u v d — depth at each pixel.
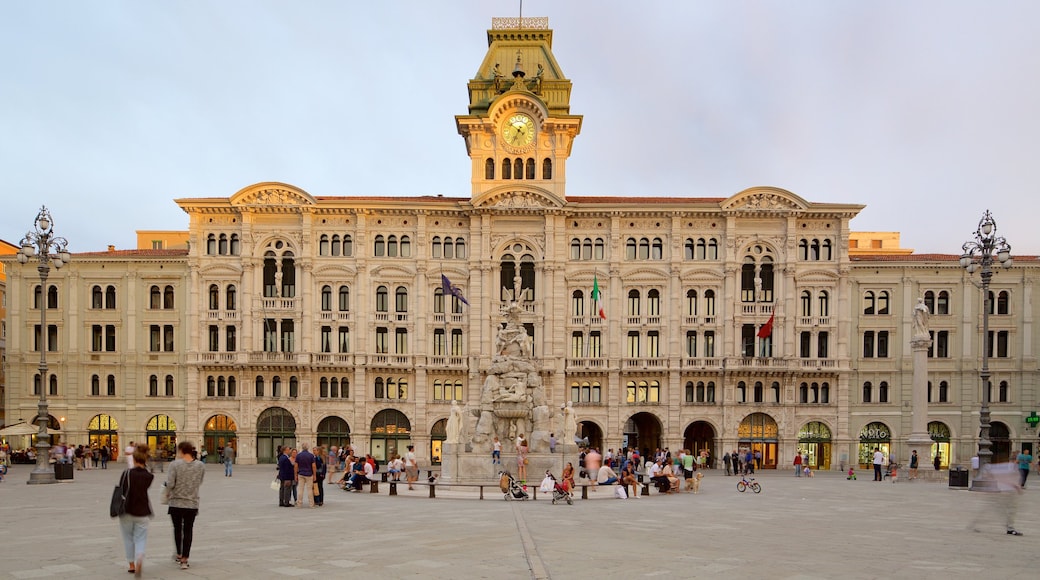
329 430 89.31
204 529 28.14
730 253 88.75
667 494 49.53
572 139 96.06
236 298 89.56
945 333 89.38
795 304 88.50
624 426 92.75
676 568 20.59
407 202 89.88
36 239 55.84
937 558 22.83
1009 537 27.84
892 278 89.56
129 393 89.50
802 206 88.38
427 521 31.11
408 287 89.81
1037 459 85.94
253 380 88.75
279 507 37.03
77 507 36.16
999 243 53.03
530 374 54.81
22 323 89.94
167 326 90.25
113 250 99.56
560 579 18.94
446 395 89.56
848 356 88.19
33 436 89.50
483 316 88.56
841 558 22.67
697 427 92.44
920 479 62.06
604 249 90.06
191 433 88.44
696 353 89.06
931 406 88.62
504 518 32.50
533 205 88.44
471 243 89.12
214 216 89.88
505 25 98.25
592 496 45.78
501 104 90.69
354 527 28.89
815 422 88.38
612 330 88.81
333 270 89.50
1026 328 88.31
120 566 20.22
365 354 88.50
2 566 20.22
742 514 36.00
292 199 89.19
